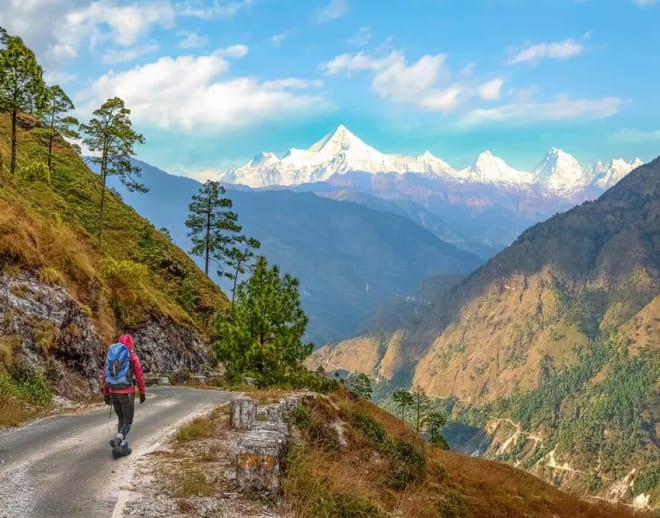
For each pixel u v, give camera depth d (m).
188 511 8.08
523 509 23.05
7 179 35.38
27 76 40.44
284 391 20.56
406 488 15.73
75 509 7.72
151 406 19.09
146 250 55.12
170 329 39.41
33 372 19.16
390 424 28.05
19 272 22.16
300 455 11.23
